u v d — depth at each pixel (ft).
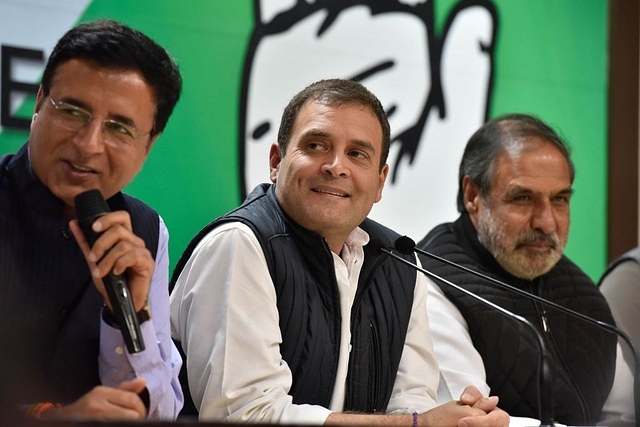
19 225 10.53
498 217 15.93
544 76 20.79
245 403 11.59
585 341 16.06
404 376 13.51
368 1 19.21
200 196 17.66
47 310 10.57
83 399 9.13
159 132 10.93
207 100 17.75
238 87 18.04
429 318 15.35
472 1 20.15
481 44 20.20
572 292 16.38
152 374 10.41
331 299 12.66
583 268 21.11
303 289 12.44
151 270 9.85
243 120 18.07
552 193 15.90
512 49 20.52
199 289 12.14
